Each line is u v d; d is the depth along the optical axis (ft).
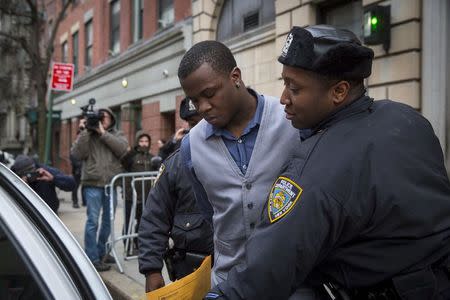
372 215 4.40
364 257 4.47
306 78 4.65
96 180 17.48
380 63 20.42
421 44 19.12
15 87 89.81
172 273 9.14
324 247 4.39
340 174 4.36
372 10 19.76
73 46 67.87
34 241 4.36
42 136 40.37
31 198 4.97
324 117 4.83
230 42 32.17
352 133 4.59
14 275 4.24
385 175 4.39
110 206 17.57
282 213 4.41
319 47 4.52
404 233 4.41
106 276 16.65
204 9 34.73
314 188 4.33
